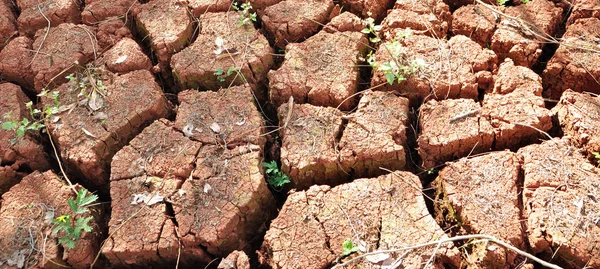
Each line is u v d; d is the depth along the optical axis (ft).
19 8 4.02
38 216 3.06
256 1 3.82
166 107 3.46
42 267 2.94
